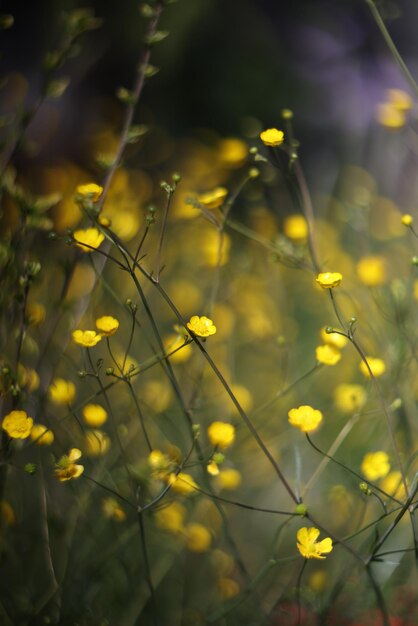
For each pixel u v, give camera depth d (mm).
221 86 3250
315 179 3068
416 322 1876
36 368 1768
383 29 1800
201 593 1869
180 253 2305
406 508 1630
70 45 1851
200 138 3125
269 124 3287
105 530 1853
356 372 2064
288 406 1996
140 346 2068
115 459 1814
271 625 1751
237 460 1885
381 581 1802
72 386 1759
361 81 3346
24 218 1771
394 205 2436
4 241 1810
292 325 2123
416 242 2129
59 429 1840
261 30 3328
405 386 1844
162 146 2963
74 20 1840
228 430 1698
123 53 3125
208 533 1808
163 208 2498
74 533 1818
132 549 1841
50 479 1874
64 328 1929
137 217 2123
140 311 2047
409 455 1829
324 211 2445
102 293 1991
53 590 1771
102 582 1795
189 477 1725
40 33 3068
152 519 1788
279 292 2193
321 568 1848
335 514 1896
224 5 3254
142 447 1906
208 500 1833
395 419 1843
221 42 3262
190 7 3086
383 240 2299
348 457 1954
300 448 1974
